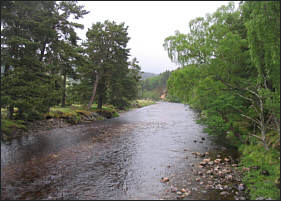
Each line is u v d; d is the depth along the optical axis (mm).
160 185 9500
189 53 16375
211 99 16750
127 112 51844
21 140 17391
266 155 12102
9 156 13117
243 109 16656
